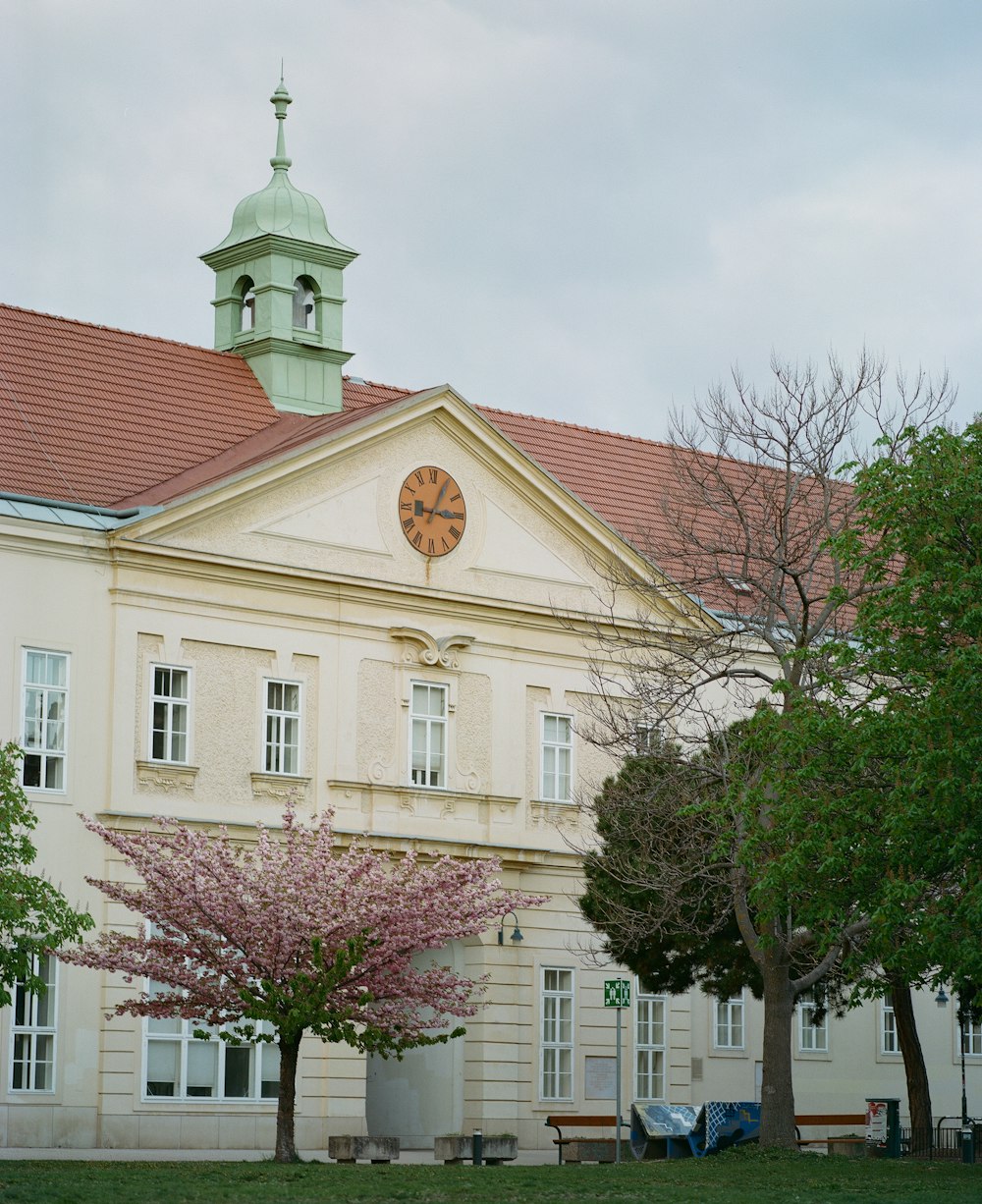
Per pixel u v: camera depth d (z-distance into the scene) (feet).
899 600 107.86
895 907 102.27
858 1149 144.77
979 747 101.40
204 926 113.80
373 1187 92.68
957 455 110.93
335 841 145.59
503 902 116.88
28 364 150.51
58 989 131.64
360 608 150.00
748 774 123.03
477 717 156.46
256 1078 140.97
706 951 131.75
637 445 190.70
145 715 138.21
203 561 141.08
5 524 132.36
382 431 151.02
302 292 167.53
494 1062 154.30
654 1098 163.63
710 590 162.71
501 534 159.02
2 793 110.42
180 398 156.87
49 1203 82.99
